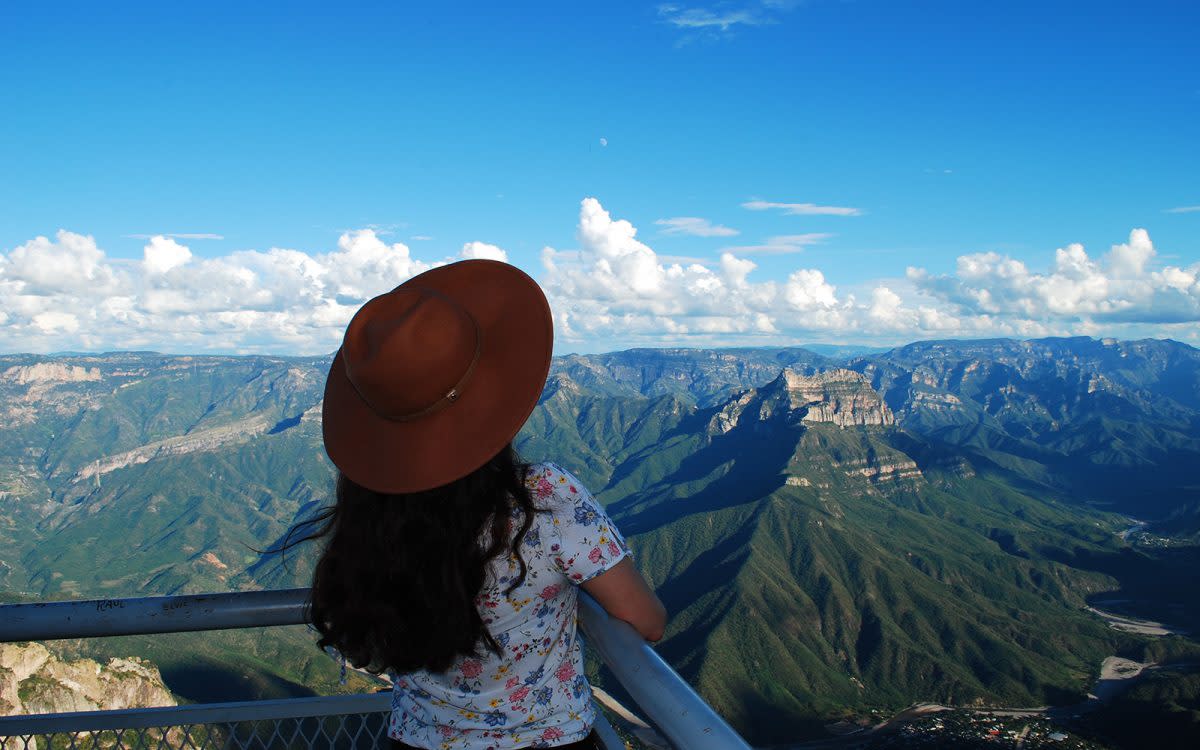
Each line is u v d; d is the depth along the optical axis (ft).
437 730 8.42
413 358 7.51
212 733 11.20
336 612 8.27
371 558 7.89
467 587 7.66
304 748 10.97
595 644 8.55
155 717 11.09
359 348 7.91
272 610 10.03
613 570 7.84
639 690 7.21
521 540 7.68
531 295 8.33
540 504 7.77
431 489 7.75
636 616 8.11
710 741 6.13
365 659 8.46
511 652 8.01
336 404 8.87
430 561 7.67
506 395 7.88
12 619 10.12
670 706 6.73
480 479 7.79
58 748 11.18
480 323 8.44
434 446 7.83
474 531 7.63
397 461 7.93
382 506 8.02
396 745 8.91
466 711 8.25
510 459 8.20
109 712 11.17
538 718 8.18
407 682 8.65
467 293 8.70
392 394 7.65
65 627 10.21
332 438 8.68
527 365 7.99
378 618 7.87
